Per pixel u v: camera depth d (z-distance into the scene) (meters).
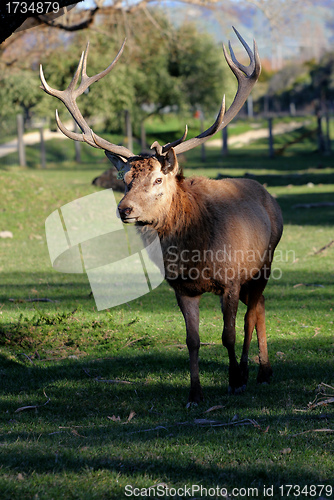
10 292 15.61
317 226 26.36
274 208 10.09
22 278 17.64
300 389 8.63
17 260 20.50
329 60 122.44
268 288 15.82
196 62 67.12
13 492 5.55
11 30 9.70
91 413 7.89
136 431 7.14
